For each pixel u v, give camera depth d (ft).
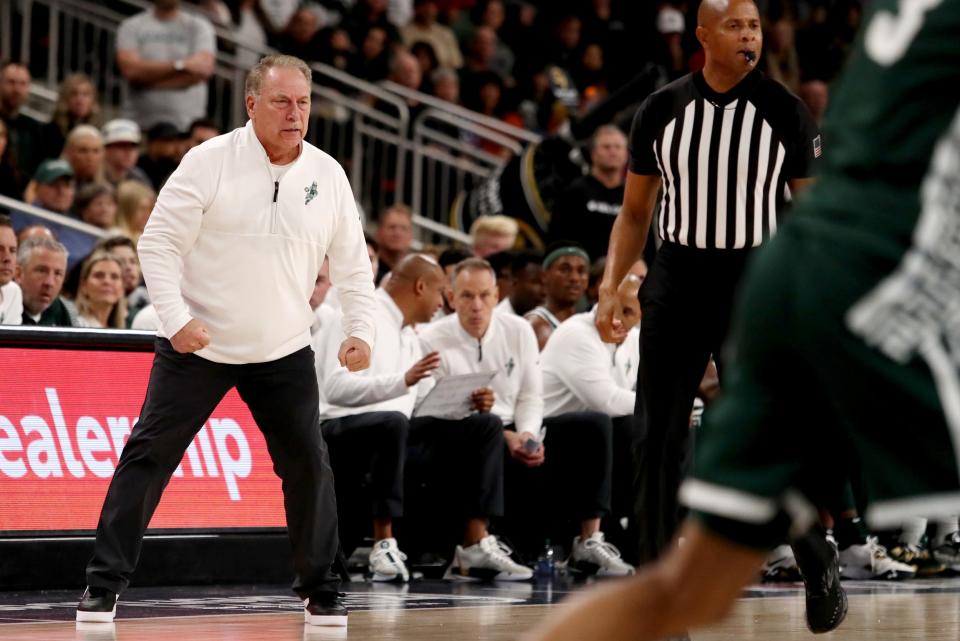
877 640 32.71
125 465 36.01
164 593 44.37
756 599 45.03
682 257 32.14
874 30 15.20
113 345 46.68
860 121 15.01
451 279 61.36
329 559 35.70
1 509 44.19
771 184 32.01
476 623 35.81
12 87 78.23
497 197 81.97
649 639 15.75
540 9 118.93
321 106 92.79
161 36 88.89
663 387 31.55
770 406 15.25
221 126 93.66
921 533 58.54
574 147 81.35
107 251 56.49
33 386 45.27
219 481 47.96
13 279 54.29
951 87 14.57
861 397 14.61
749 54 31.48
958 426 14.25
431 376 54.24
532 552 57.26
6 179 72.38
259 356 35.96
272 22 100.99
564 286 62.28
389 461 50.75
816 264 14.79
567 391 58.08
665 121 32.37
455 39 113.80
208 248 35.81
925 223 14.46
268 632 33.42
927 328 14.40
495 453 52.70
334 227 36.94
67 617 36.47
